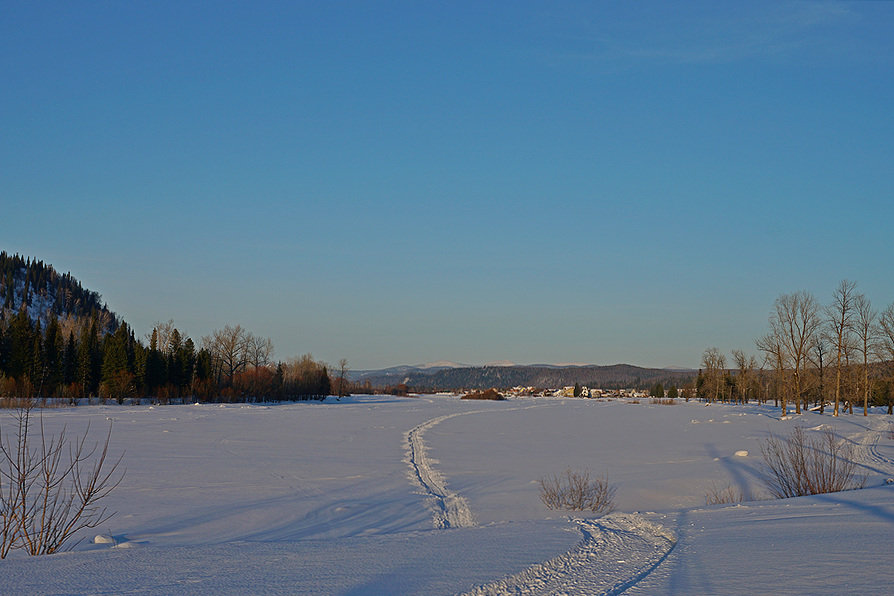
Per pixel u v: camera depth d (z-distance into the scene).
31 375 75.56
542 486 20.00
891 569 7.41
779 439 36.41
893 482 18.42
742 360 105.12
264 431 42.19
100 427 41.97
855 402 80.06
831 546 8.77
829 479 17.72
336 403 103.00
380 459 28.53
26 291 165.50
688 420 58.19
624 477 22.52
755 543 9.26
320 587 7.20
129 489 19.88
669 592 6.91
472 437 40.75
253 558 8.81
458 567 8.16
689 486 20.38
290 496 19.25
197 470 24.09
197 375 92.62
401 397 153.00
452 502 18.56
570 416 66.12
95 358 85.44
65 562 8.61
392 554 9.01
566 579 7.64
